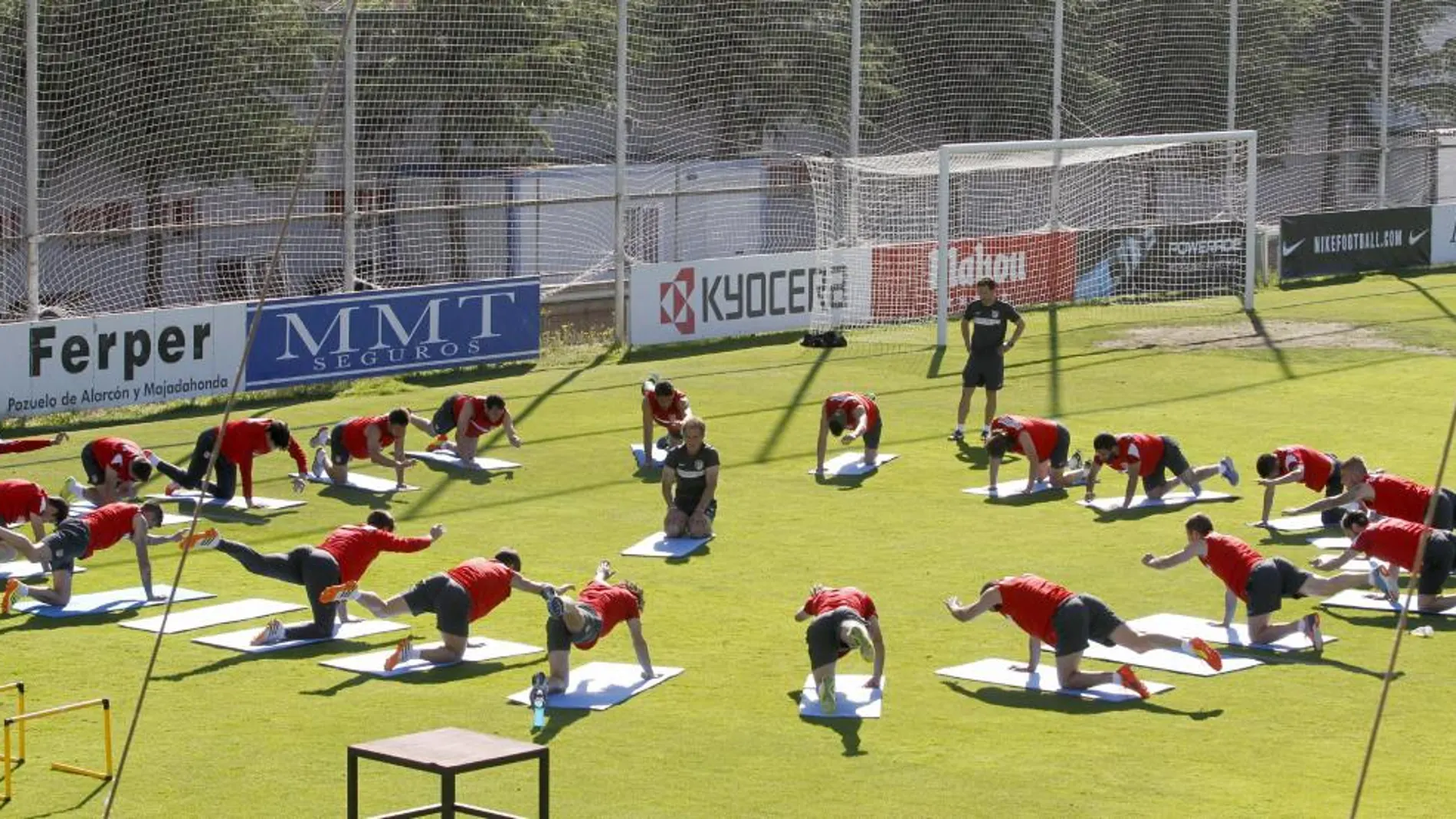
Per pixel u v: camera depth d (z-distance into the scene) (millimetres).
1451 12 66500
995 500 33312
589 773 19781
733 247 54469
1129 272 57375
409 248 49812
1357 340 50000
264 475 35281
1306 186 64375
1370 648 24594
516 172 50938
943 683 23109
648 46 52219
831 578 28219
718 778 19609
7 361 38969
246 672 23516
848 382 44562
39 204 43438
